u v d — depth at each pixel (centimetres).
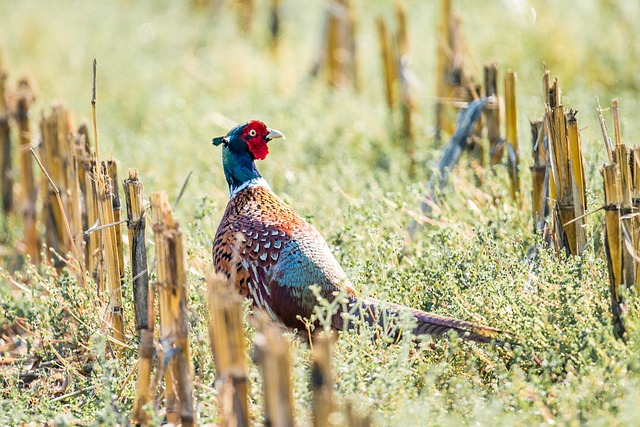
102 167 822
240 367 618
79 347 884
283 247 862
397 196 1038
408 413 656
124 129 1644
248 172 956
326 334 725
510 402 687
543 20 1750
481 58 1689
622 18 1723
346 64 1808
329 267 848
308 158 1390
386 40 1580
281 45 2148
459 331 762
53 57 2114
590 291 793
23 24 2289
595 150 1045
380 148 1409
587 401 668
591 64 1647
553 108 851
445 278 852
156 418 670
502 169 1101
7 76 1398
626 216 746
